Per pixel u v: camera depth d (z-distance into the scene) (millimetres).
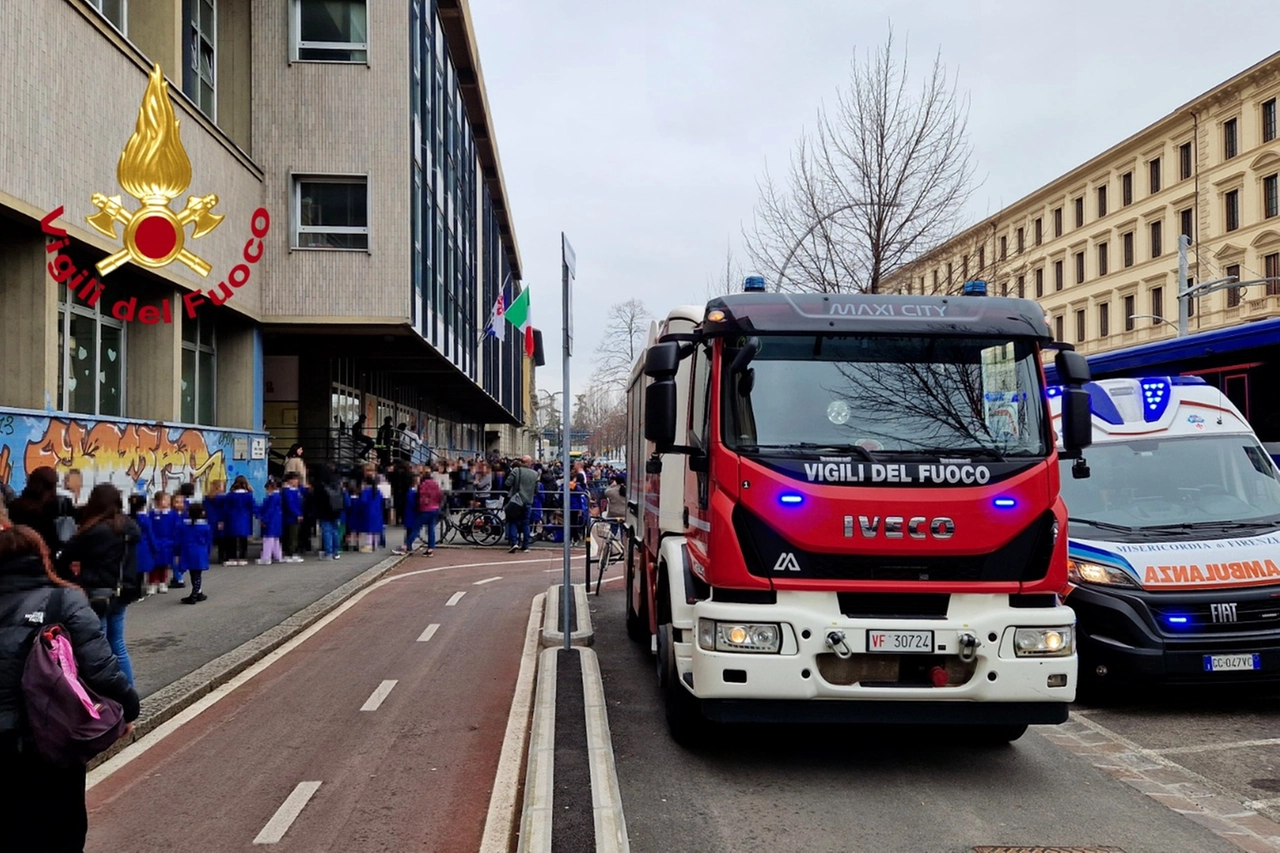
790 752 6613
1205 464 8812
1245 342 11000
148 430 15016
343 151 20875
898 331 6082
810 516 5656
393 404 33969
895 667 5613
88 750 3596
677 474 7281
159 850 5055
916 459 5785
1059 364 6254
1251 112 47875
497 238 48312
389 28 21109
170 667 9109
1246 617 7324
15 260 12172
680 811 5430
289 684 8844
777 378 6016
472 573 17672
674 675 6699
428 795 5883
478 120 36188
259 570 16781
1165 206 53312
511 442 86688
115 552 6785
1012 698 5551
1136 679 7312
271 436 24344
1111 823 5223
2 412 11109
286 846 5098
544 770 5719
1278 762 6355
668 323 8195
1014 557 5699
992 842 4949
